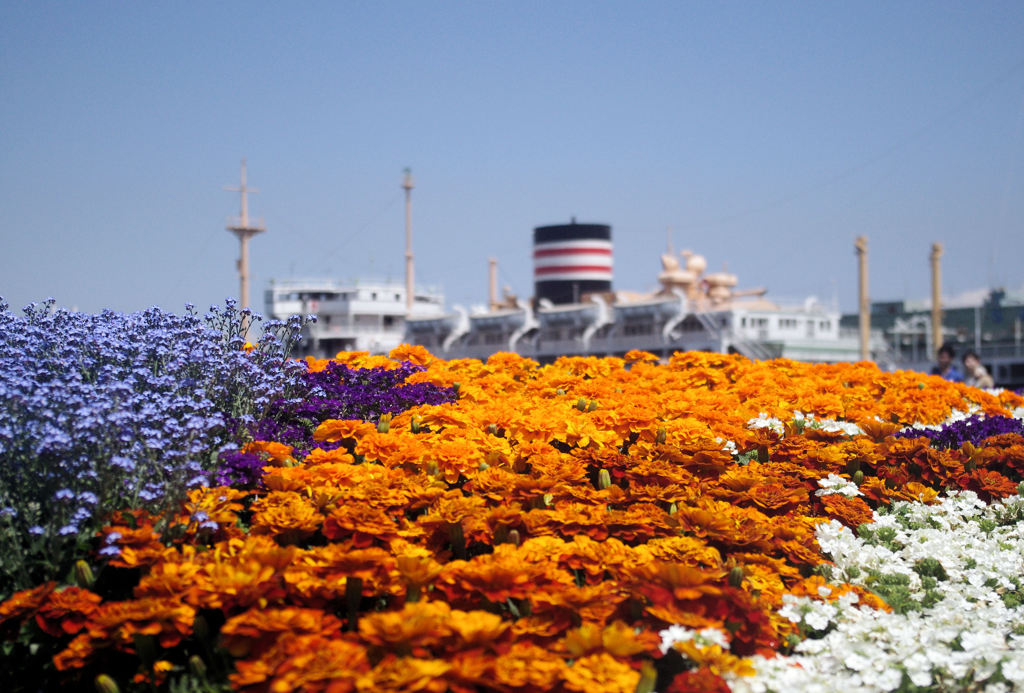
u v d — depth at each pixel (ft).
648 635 14.35
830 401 36.88
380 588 15.70
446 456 22.77
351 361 40.81
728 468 25.14
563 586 15.44
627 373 42.78
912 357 249.55
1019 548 23.26
